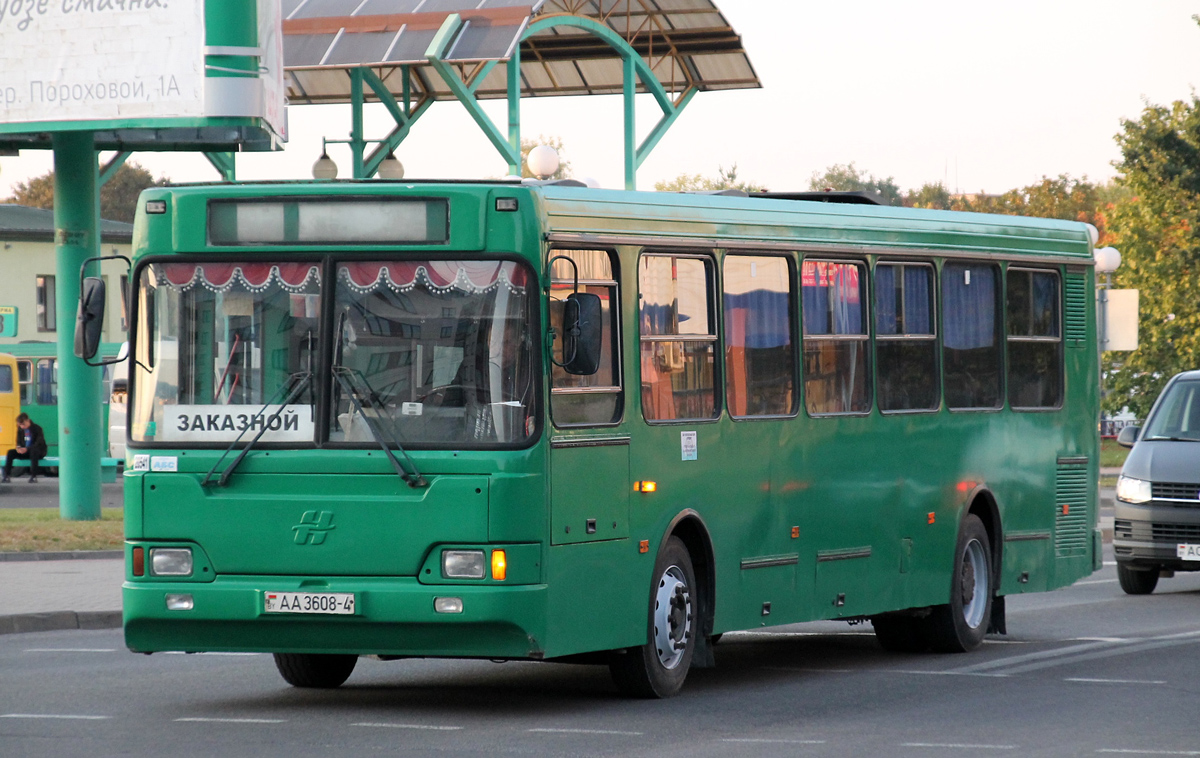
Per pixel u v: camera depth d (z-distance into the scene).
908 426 16.08
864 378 15.56
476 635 11.46
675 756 10.44
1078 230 19.05
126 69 27.20
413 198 11.75
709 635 13.59
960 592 16.67
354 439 11.69
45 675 14.42
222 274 11.99
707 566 13.56
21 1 27.33
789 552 14.51
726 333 13.84
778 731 11.52
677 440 13.16
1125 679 14.39
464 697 13.18
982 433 17.19
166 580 11.92
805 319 14.82
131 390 12.12
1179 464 22.58
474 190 11.70
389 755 10.41
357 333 11.77
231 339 11.95
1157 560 22.36
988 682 14.27
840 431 15.16
